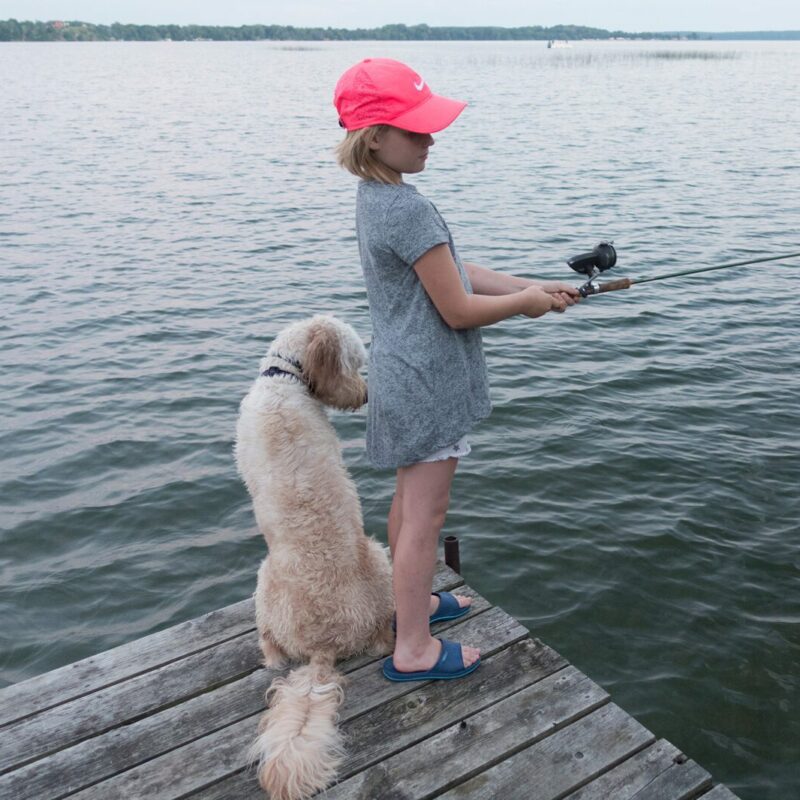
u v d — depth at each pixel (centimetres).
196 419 710
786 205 1585
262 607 290
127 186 1942
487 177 1992
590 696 273
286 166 2302
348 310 1017
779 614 461
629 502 574
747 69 8406
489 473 613
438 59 12200
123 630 461
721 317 965
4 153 2458
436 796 237
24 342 893
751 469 614
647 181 1898
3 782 245
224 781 245
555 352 858
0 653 443
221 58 13862
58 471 624
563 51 19712
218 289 1105
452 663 281
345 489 285
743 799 347
